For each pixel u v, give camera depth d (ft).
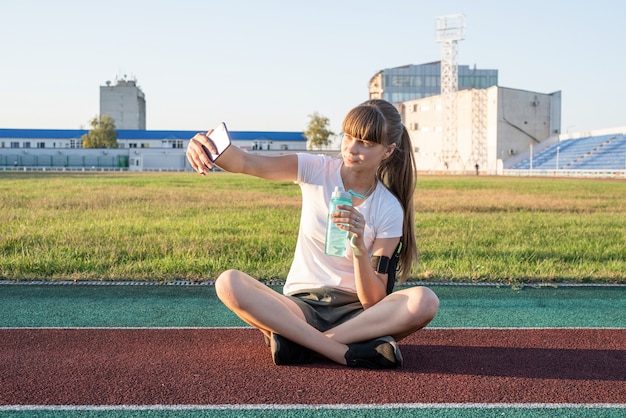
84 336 14.01
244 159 11.88
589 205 57.88
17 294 18.54
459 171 215.51
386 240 12.17
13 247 26.81
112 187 83.87
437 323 15.72
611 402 10.30
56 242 27.96
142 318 15.79
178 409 9.73
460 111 221.25
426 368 11.94
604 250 28.27
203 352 12.80
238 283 11.50
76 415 9.48
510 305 17.92
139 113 346.74
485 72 300.40
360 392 10.55
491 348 13.44
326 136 287.28
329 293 12.41
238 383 10.93
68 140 308.40
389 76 288.71
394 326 11.83
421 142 243.81
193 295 18.65
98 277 20.90
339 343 11.90
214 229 34.71
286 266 23.09
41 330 14.47
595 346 13.70
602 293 19.74
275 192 76.13
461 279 21.56
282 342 11.59
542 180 135.13
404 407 9.93
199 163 11.37
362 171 12.02
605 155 176.55
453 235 33.27
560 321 16.03
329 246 11.78
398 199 12.75
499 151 204.33
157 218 41.06
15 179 111.65
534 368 12.05
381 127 11.51
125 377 11.21
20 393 10.36
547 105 208.33
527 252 27.35
